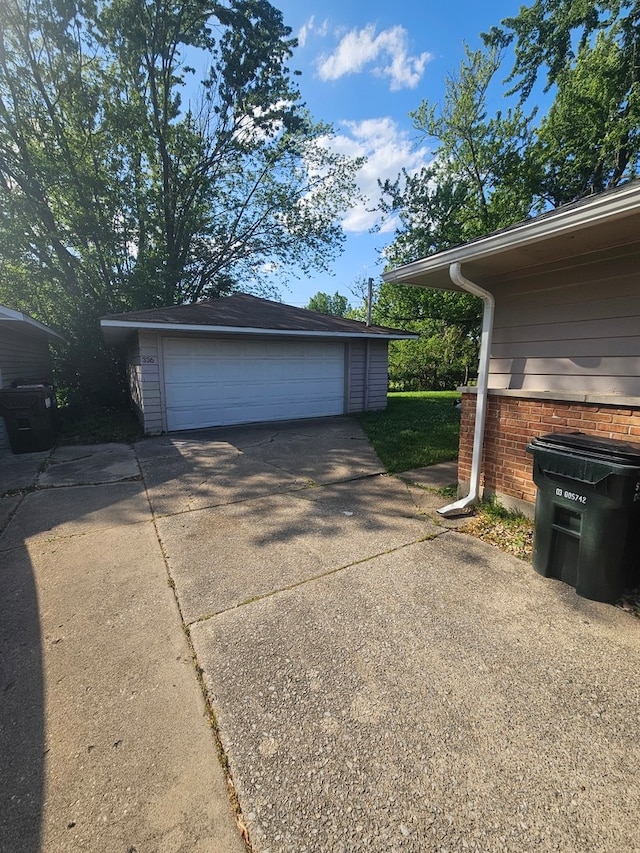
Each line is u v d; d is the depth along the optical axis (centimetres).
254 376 995
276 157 1731
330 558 339
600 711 188
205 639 242
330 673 214
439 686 204
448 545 359
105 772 163
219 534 391
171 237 1562
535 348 401
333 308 5306
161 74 1469
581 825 141
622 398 307
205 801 152
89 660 226
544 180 1418
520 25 1383
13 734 180
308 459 667
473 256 354
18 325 845
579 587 278
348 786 156
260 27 1464
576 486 274
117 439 852
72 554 354
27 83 1262
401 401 1452
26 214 1242
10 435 740
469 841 137
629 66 1219
